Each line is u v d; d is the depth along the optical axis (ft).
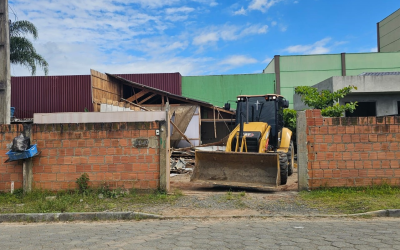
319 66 103.35
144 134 30.14
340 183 29.68
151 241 17.31
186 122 68.13
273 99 37.55
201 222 21.95
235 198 28.12
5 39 33.01
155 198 28.14
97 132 30.35
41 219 23.49
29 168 30.25
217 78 93.25
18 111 73.36
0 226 22.16
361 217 22.63
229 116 75.36
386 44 126.62
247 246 16.14
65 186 30.30
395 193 27.81
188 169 48.67
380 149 29.45
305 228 19.77
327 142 29.84
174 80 87.61
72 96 73.15
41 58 62.64
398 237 17.48
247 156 31.55
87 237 18.44
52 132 30.50
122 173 30.19
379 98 64.44
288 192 30.48
